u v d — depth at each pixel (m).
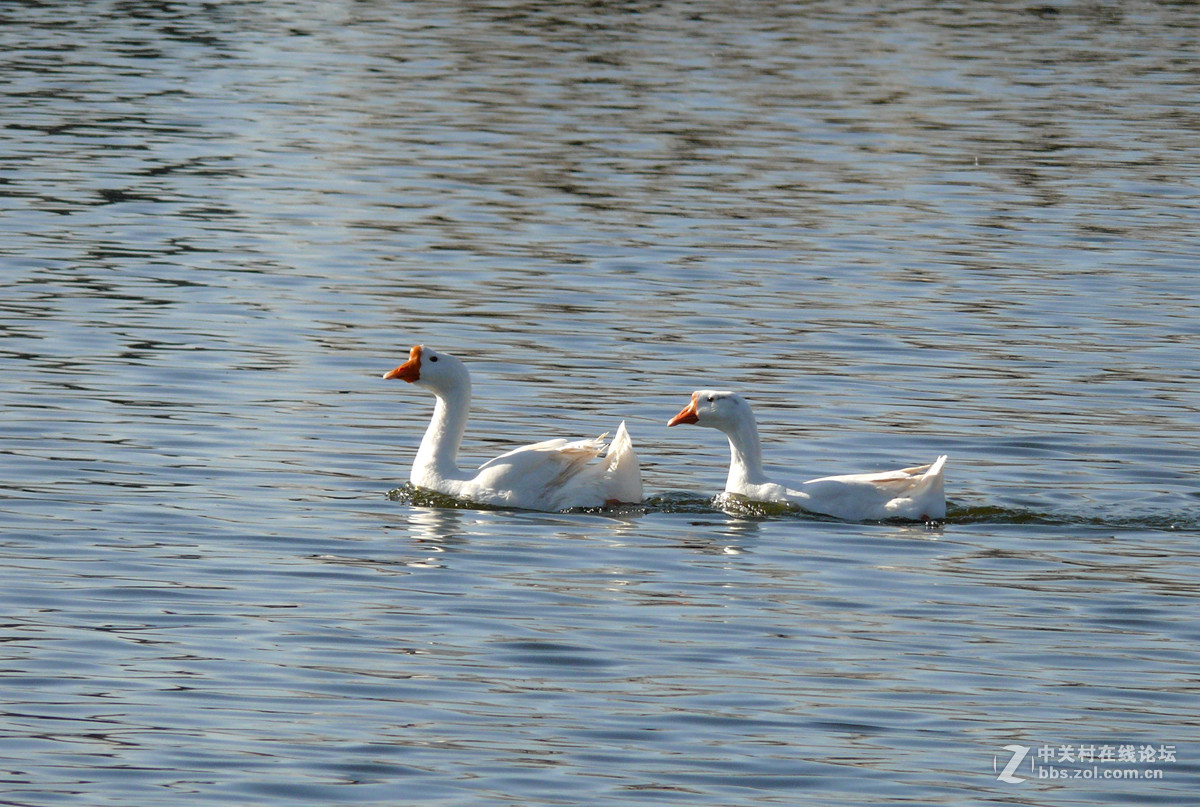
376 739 10.84
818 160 35.47
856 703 11.54
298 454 17.48
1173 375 21.20
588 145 36.31
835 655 12.38
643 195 31.89
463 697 11.50
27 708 11.15
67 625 12.56
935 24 56.06
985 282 26.08
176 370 20.31
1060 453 18.06
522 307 23.97
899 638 12.73
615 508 16.23
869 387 20.48
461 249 27.42
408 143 35.94
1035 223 30.30
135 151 34.12
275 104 39.78
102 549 14.29
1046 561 14.67
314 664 11.99
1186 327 23.61
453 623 12.84
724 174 33.88
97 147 34.38
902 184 33.41
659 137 37.31
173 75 43.22
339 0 58.78
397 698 11.46
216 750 10.64
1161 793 10.34
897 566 14.47
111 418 18.30
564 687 11.70
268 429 18.27
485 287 25.08
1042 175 34.44
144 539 14.60
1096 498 16.61
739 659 12.26
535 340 22.28
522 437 18.34
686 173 33.88
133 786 10.16
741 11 57.81
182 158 33.66
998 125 39.53
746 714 11.32
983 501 16.48
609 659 12.20
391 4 57.91
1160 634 12.89
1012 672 12.12
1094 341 22.81
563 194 31.77
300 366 20.80
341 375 20.52
